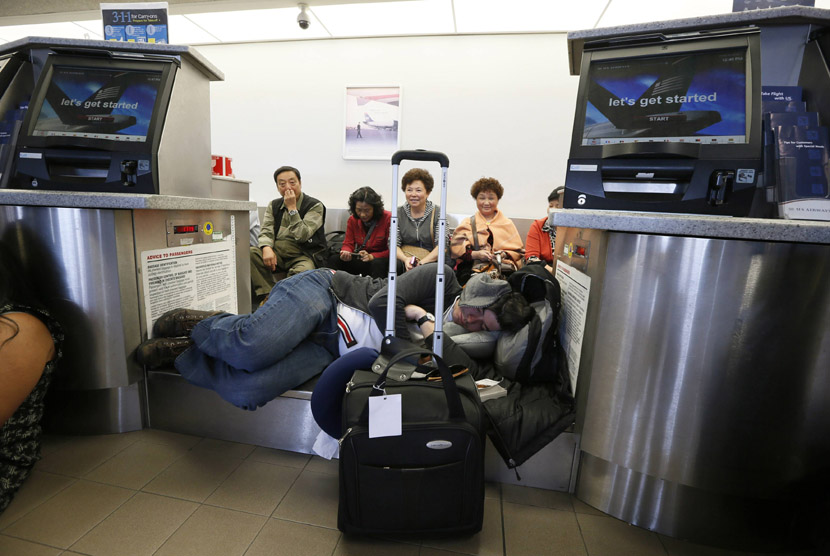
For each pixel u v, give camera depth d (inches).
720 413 40.8
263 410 56.2
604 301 45.5
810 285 37.7
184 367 55.2
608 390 45.8
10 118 65.5
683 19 47.7
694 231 39.1
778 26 49.1
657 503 44.4
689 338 40.9
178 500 45.3
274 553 38.5
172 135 63.8
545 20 140.8
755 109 43.5
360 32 153.5
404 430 36.0
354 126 165.0
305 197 133.2
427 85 157.9
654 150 44.9
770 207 47.3
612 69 50.2
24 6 131.5
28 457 46.7
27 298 48.1
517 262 125.5
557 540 42.1
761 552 42.4
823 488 40.9
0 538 38.9
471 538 41.4
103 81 62.0
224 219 78.2
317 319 58.5
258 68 167.0
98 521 41.7
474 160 160.6
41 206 54.0
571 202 50.0
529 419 47.3
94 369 56.5
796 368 38.9
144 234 59.4
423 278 62.6
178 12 134.2
